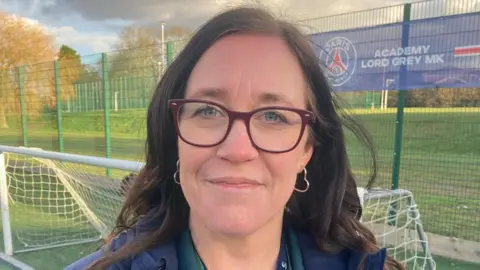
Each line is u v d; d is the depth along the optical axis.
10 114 11.90
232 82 0.91
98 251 1.14
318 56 1.10
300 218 1.19
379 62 5.05
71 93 9.70
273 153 0.91
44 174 6.37
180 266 1.02
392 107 5.12
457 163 5.25
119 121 8.37
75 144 9.77
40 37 20.83
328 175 1.18
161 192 1.12
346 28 5.27
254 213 0.91
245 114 0.90
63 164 4.99
